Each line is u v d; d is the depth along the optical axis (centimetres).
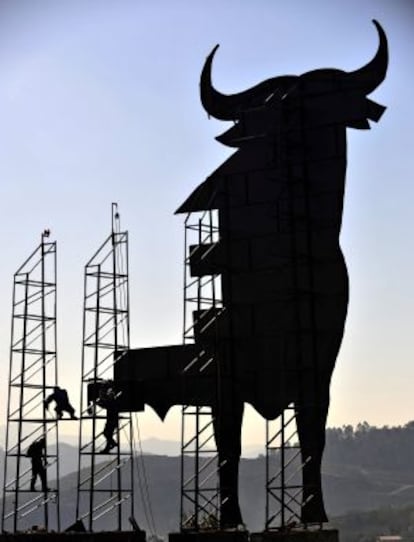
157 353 4453
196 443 4156
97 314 4512
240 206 4316
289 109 4231
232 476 4150
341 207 4144
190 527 4078
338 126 4181
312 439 4022
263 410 4162
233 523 4100
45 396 4606
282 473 3969
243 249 4284
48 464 4459
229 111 4388
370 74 4156
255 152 4303
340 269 4106
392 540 12912
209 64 4425
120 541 4028
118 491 4281
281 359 4144
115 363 4525
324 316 4103
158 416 4403
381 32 4141
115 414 4416
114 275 4575
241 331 4247
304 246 4188
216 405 4238
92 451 4338
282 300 4181
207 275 4319
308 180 4184
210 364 4256
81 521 4153
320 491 3981
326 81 4225
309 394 4072
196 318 4316
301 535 3862
